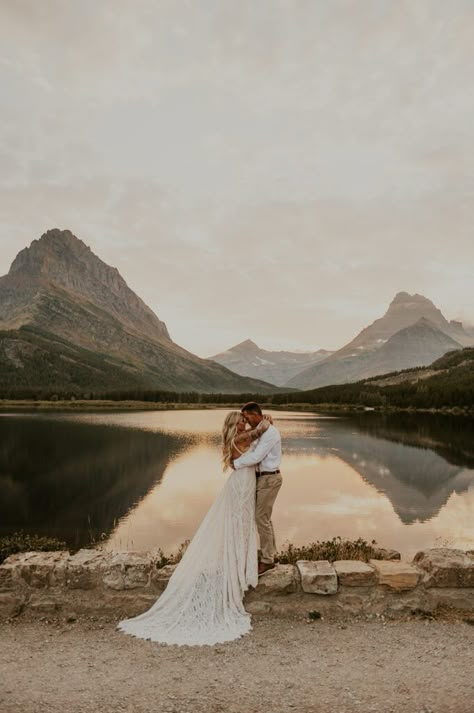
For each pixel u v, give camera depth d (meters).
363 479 41.97
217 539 7.18
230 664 5.66
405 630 6.59
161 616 6.82
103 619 7.00
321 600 7.13
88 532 26.19
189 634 6.39
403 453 60.38
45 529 27.05
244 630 6.51
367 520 27.45
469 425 109.00
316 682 5.22
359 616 7.02
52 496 36.12
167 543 23.75
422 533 24.80
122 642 6.28
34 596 7.16
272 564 7.57
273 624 6.80
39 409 179.50
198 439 76.94
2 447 64.75
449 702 4.80
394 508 30.72
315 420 129.38
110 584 7.19
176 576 7.13
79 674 5.44
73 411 169.00
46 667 5.61
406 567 7.41
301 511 29.58
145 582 7.23
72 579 7.22
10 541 24.06
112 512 30.92
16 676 5.40
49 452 60.38
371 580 7.21
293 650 6.02
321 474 44.75
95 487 39.38
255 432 7.50
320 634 6.49
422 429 98.12
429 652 5.93
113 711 4.70
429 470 47.22
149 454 59.16
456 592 7.23
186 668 5.57
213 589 6.99
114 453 59.97
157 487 39.22
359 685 5.15
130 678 5.34
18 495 36.50
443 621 6.89
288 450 63.31
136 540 24.33
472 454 59.50
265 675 5.39
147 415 152.62
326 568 7.34
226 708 4.74
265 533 7.56
